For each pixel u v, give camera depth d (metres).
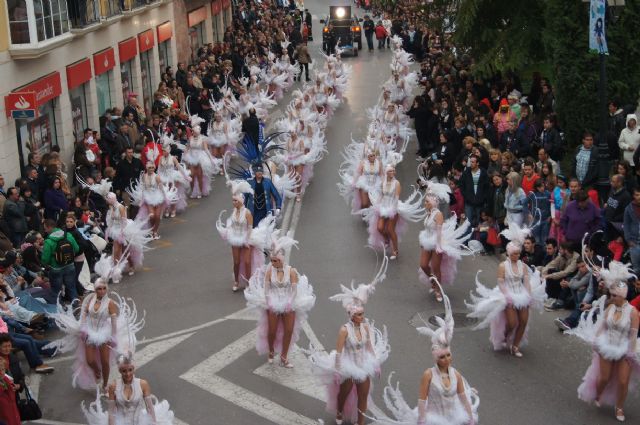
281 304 13.73
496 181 18.70
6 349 12.24
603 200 18.56
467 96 27.69
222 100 31.20
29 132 23.53
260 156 20.38
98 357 13.41
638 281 13.70
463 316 15.80
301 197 24.03
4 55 21.78
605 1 18.27
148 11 35.84
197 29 47.56
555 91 22.84
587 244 15.55
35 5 22.95
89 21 27.95
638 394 12.84
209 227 22.00
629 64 22.14
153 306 16.83
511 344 14.27
